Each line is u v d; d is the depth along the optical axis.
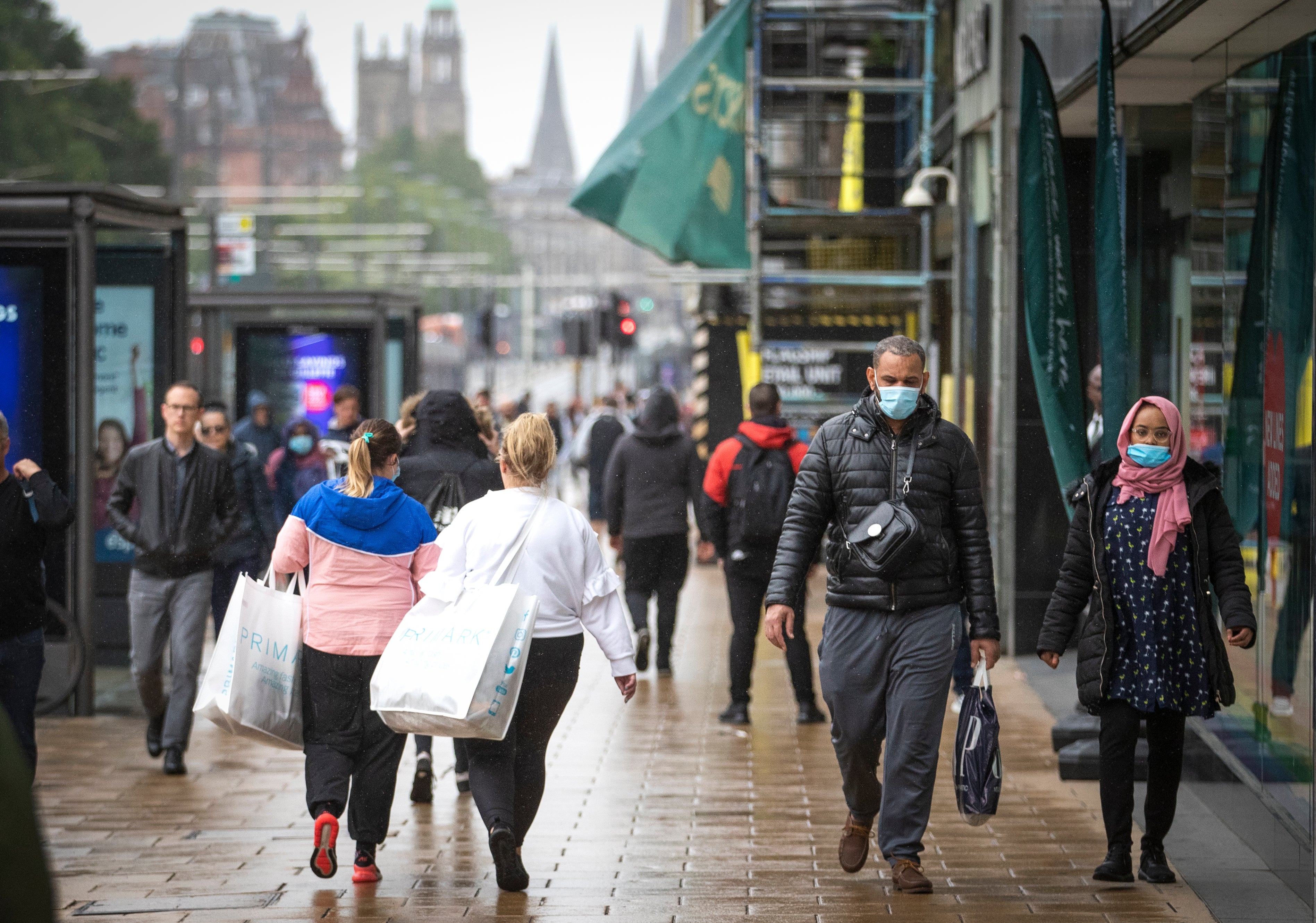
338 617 15.26
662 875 15.62
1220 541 14.57
